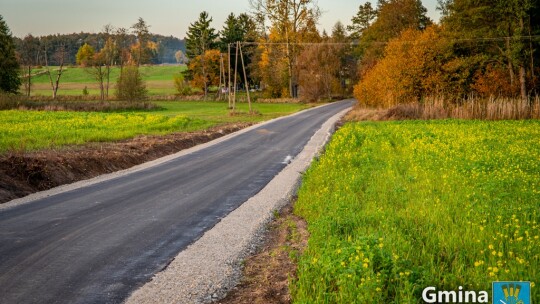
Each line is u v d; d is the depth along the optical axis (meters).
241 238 8.67
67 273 6.84
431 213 8.98
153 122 34.38
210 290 6.30
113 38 85.75
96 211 10.65
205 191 13.17
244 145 25.09
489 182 11.71
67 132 24.73
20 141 19.92
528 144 21.08
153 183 14.38
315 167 15.95
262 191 13.13
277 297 6.08
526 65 45.16
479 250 6.79
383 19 78.12
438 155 17.52
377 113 43.44
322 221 8.66
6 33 80.62
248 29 112.94
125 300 5.93
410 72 48.47
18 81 81.62
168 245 8.23
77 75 132.25
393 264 5.98
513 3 42.66
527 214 8.59
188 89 97.81
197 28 103.19
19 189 12.65
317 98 80.75
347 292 5.46
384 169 14.62
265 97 90.50
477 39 47.41
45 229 9.12
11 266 7.10
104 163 17.06
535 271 5.84
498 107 38.34
